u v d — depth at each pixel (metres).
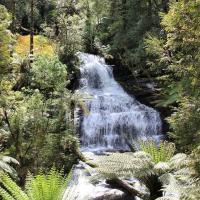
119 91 22.09
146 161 7.16
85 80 22.11
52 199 4.95
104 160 7.39
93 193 8.15
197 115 5.90
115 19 23.58
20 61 15.71
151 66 16.45
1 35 11.14
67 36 21.69
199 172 5.20
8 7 28.02
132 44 21.97
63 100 13.05
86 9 28.00
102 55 25.75
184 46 6.18
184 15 5.85
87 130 18.56
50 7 31.89
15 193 4.97
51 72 12.84
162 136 18.36
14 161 9.52
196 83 6.03
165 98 17.12
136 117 19.25
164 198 5.45
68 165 12.83
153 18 20.17
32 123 11.79
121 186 8.62
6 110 11.77
